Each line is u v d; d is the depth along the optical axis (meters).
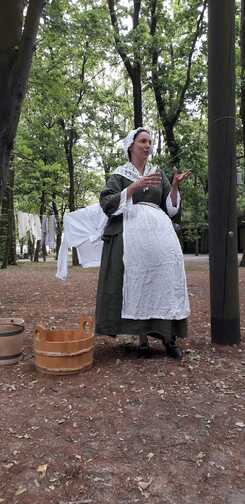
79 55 16.81
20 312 6.60
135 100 18.00
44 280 11.63
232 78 4.37
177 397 3.30
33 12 4.67
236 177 4.42
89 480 2.43
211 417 3.04
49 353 3.66
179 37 16.86
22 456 2.62
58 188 26.22
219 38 4.33
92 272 15.06
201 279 11.38
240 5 15.50
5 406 3.19
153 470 2.52
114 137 21.45
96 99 20.39
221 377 3.67
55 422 2.97
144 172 4.14
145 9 17.16
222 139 4.36
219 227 4.42
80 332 3.96
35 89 10.76
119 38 16.00
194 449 2.71
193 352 4.25
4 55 4.71
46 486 2.39
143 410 3.12
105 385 3.48
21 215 29.12
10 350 3.96
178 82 17.09
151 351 4.29
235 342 4.51
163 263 3.86
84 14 10.93
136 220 3.91
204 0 15.52
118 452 2.67
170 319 3.87
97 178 30.67
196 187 17.91
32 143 21.58
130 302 3.87
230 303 4.48
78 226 4.40
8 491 2.35
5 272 15.02
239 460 2.63
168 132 17.45
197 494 2.35
